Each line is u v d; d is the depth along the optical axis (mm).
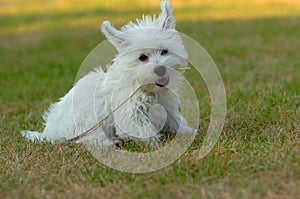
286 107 11039
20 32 27328
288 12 28391
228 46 20734
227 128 9891
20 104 13648
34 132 10305
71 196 7137
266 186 6961
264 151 8281
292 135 9180
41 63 19781
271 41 21547
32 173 8117
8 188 7547
